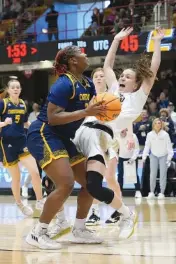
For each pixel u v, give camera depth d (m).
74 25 18.59
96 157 4.28
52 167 4.17
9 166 6.93
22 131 7.02
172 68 17.08
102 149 4.35
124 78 4.90
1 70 17.11
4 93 7.39
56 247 4.13
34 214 7.00
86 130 4.43
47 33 15.64
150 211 7.23
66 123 4.17
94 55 14.29
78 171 4.48
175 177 10.44
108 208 7.78
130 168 9.41
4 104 6.96
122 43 13.76
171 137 11.12
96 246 4.27
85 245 4.34
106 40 14.08
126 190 10.68
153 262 3.51
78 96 4.26
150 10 15.25
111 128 4.50
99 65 16.33
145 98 4.90
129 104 4.86
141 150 11.18
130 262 3.53
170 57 15.95
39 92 18.91
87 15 18.62
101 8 17.50
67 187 4.14
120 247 4.19
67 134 4.34
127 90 4.91
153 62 4.95
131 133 5.32
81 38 14.43
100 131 4.39
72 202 8.95
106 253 3.92
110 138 4.44
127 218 4.66
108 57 5.20
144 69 4.84
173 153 10.24
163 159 10.08
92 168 4.26
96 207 5.79
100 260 3.62
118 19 15.19
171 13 14.38
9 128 6.90
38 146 4.25
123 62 15.43
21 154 6.89
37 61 14.94
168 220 6.06
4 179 11.31
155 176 10.10
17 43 15.22
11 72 18.92
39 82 18.92
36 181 6.92
